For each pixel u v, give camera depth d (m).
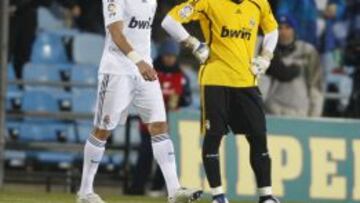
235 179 43.94
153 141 29.91
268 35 29.70
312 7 53.94
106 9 28.91
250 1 29.02
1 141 45.75
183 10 28.91
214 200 29.30
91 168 30.02
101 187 49.84
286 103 48.72
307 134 45.66
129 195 46.12
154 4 29.52
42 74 52.47
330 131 45.97
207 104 28.98
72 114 50.09
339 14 56.12
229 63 28.81
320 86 49.50
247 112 29.05
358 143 46.31
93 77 53.25
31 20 52.62
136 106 29.91
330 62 55.41
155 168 46.94
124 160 47.94
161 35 54.22
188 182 43.50
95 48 54.00
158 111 29.81
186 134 43.81
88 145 29.92
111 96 29.48
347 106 52.50
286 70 48.25
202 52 28.94
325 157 45.81
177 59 49.19
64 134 51.66
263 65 29.17
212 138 29.06
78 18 54.53
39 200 35.81
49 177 48.41
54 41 53.25
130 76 29.42
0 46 45.75
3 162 45.97
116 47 29.41
